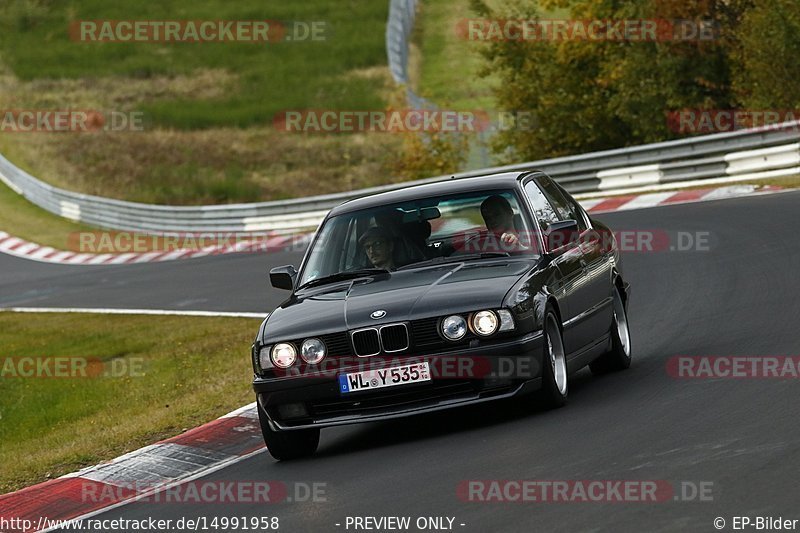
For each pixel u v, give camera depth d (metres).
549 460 23.12
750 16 95.81
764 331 35.41
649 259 56.44
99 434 37.44
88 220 138.12
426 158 127.75
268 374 27.75
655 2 105.19
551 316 28.50
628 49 108.75
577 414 27.31
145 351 56.12
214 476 28.39
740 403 25.94
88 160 171.88
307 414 27.53
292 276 31.45
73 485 29.84
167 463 30.97
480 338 26.75
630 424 25.36
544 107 120.88
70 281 96.81
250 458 30.05
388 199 31.88
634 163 85.12
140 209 127.50
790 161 74.50
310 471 26.61
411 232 30.59
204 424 34.50
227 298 71.38
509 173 32.50
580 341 30.47
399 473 24.33
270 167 163.62
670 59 105.19
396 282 28.97
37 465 33.81
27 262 117.81
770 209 62.47
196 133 183.25
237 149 173.12
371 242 30.69
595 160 87.62
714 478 20.11
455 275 28.66
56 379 51.91
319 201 110.12
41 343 63.66
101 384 49.06
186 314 67.12
